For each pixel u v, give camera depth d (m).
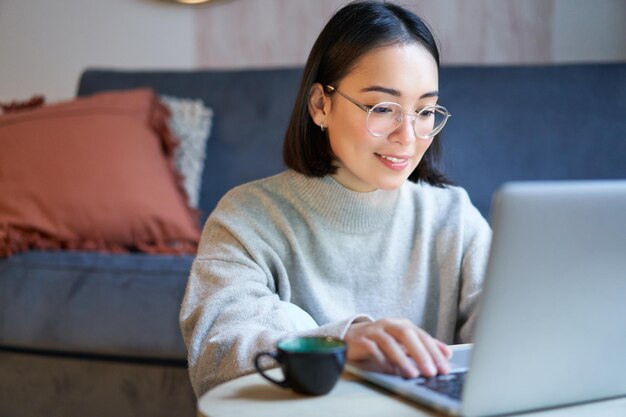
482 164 2.50
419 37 1.26
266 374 0.99
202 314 1.20
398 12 1.29
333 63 1.28
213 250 1.34
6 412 2.18
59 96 3.25
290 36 3.16
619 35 2.96
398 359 0.95
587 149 2.47
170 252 2.38
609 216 0.81
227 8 3.19
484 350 0.82
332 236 1.40
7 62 3.25
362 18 1.27
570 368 0.88
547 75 2.55
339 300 1.40
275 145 2.67
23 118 2.57
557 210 0.79
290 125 1.39
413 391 0.89
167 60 3.23
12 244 2.21
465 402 0.83
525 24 3.00
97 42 3.24
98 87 2.84
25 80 3.25
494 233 0.78
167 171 2.56
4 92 3.26
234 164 2.68
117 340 2.07
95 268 2.13
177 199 2.51
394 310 1.42
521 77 2.56
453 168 2.50
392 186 1.25
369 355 0.97
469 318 1.39
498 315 0.81
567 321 0.85
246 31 3.19
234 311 1.18
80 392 2.12
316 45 1.33
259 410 0.86
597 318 0.86
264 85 2.74
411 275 1.43
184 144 2.66
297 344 0.94
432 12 3.04
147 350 2.06
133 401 2.09
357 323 1.03
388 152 1.23
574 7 2.97
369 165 1.25
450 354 0.99
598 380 0.91
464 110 2.55
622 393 0.94
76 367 2.12
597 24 2.96
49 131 2.52
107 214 2.40
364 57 1.24
